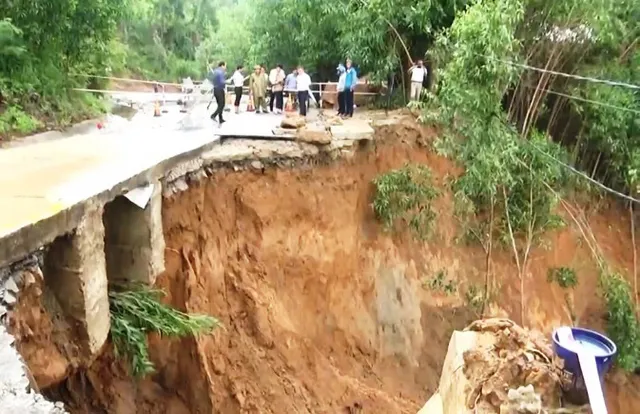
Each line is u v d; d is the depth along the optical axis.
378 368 14.00
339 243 13.92
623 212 18.62
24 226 5.74
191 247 10.90
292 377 11.92
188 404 10.26
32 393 4.04
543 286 16.38
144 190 8.76
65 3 13.55
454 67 11.84
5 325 5.41
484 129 12.06
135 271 8.95
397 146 15.28
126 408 9.25
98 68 18.38
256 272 12.35
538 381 5.08
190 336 10.20
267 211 12.67
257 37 25.44
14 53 12.95
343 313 13.80
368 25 17.39
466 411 5.26
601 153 17.41
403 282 14.80
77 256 6.72
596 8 13.51
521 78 14.38
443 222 15.46
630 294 16.50
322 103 19.75
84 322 6.82
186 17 41.34
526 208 14.35
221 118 14.92
